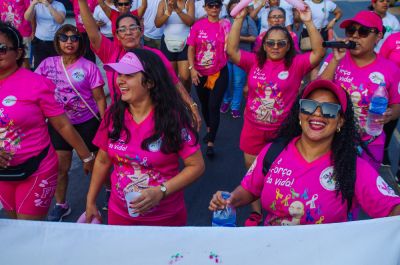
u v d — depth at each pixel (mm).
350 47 3734
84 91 4500
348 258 2217
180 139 2834
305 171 2414
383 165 5914
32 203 3475
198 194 5246
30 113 3299
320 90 2447
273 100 4293
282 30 4176
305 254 2252
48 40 7914
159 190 2830
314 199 2385
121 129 2869
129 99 2797
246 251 2289
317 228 2248
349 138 2418
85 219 3162
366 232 2215
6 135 3281
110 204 3102
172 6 6547
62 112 3475
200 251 2309
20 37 3277
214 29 6000
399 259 2191
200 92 6289
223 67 6055
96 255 2320
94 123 4625
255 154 4566
